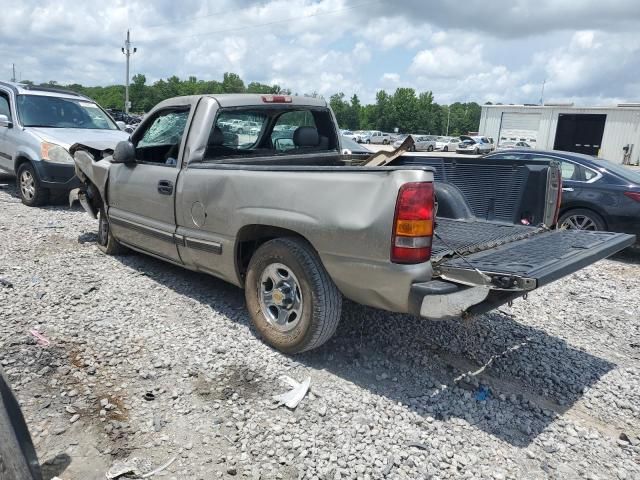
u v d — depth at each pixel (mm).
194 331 4277
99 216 6422
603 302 5641
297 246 3682
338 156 5527
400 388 3578
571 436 3166
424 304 3074
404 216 3100
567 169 8336
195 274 5680
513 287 2889
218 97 4637
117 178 5504
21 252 6305
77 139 9141
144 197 5090
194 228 4504
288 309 3857
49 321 4352
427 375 3773
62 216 8531
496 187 4719
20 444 2260
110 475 2650
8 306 4613
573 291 5980
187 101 4773
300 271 3645
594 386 3787
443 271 3184
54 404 3229
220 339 4145
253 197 3904
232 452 2877
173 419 3133
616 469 2904
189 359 3820
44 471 2684
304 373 3707
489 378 3805
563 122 45219
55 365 3658
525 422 3279
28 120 9500
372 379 3680
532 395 3623
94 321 4395
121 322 4398
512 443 3072
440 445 3012
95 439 2934
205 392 3410
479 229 4352
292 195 3645
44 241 6867
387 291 3229
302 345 3758
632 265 7559
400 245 3115
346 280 3416
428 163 5199
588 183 8031
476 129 125125
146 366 3701
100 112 10648
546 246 3789
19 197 10195
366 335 4336
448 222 4680
